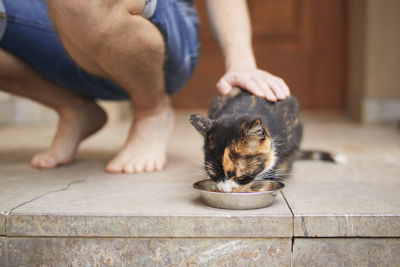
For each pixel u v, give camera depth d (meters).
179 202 0.98
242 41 1.25
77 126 1.37
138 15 1.06
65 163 1.35
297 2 3.08
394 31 2.72
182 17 1.25
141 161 1.27
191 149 1.69
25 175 1.23
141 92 1.24
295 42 3.12
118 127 2.63
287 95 1.15
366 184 1.13
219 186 1.08
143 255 0.91
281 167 1.21
